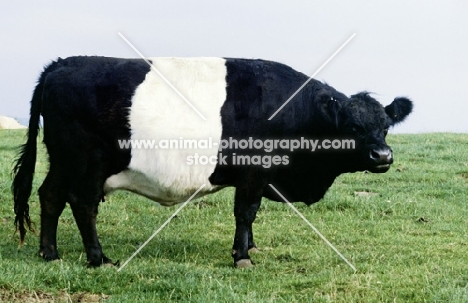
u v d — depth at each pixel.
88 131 6.61
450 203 9.04
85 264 6.67
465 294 5.96
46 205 6.76
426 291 6.12
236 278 6.48
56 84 6.62
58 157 6.68
